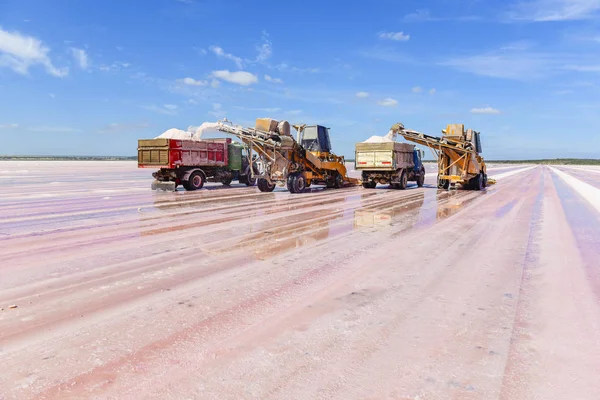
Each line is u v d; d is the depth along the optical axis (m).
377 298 3.97
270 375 2.57
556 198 14.20
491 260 5.45
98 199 13.26
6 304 3.76
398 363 2.73
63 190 16.67
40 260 5.36
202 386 2.45
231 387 2.44
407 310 3.66
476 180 18.41
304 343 3.01
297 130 17.95
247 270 4.93
